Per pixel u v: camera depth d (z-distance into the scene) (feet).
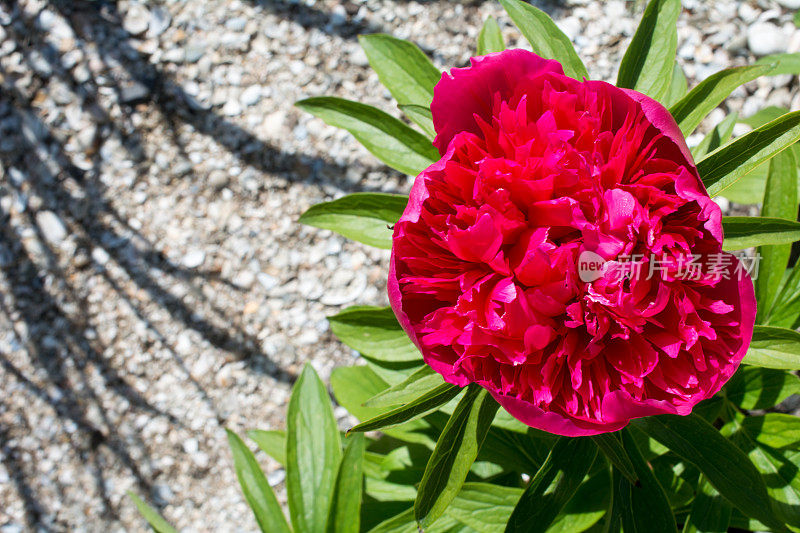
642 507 2.20
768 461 2.39
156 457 3.26
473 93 2.05
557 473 2.16
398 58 2.36
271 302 3.32
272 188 3.41
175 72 3.56
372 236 2.30
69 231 3.47
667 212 1.97
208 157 3.47
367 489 2.67
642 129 1.98
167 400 3.30
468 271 2.01
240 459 2.53
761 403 2.42
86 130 3.54
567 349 2.00
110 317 3.39
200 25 3.59
